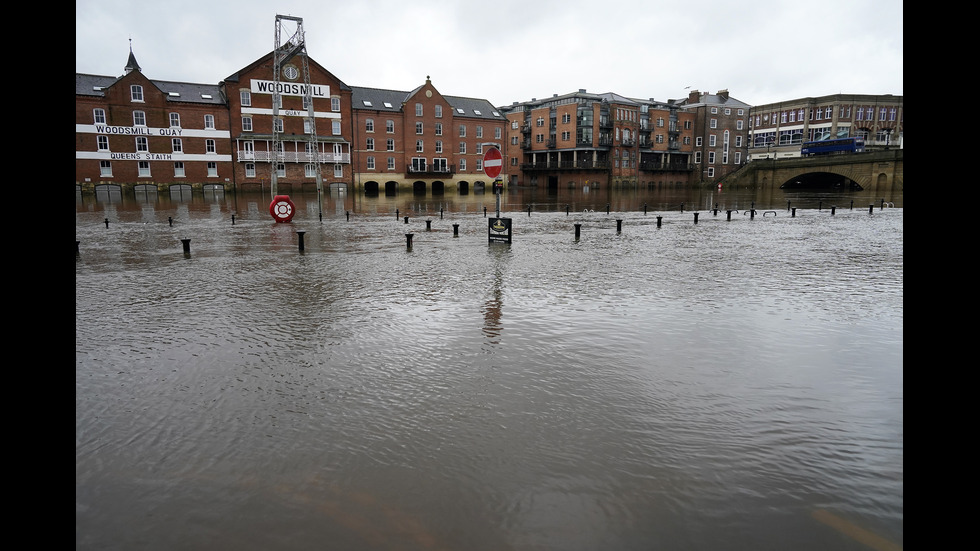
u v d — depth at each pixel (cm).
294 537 296
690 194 6297
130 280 1045
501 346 623
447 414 446
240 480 352
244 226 2278
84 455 384
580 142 7800
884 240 1698
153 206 3925
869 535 298
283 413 450
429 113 7069
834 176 7619
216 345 634
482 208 3741
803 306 816
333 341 646
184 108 5719
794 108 8306
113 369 555
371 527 303
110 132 5444
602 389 498
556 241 1684
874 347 621
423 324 717
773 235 1859
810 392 493
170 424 432
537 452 385
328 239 1770
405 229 2136
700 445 396
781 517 314
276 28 4538
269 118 6084
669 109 8438
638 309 796
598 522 308
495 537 295
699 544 290
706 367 556
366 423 431
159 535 299
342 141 6456
